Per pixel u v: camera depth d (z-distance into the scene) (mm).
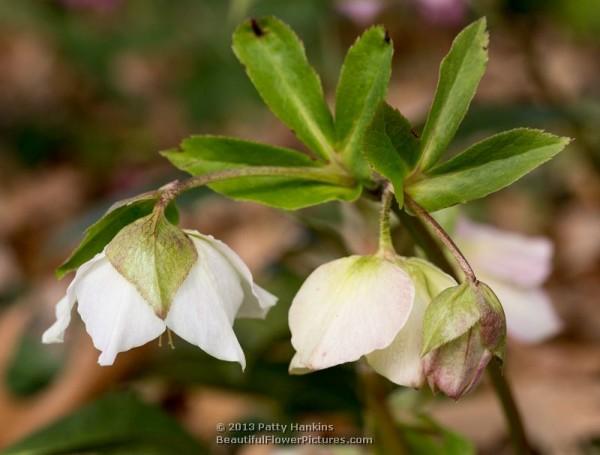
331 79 884
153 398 655
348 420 527
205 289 298
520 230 951
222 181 332
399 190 307
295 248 524
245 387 511
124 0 1270
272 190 333
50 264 1058
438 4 832
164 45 1262
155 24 1252
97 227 309
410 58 1322
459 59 313
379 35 324
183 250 297
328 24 886
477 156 313
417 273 307
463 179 315
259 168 319
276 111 337
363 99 330
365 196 343
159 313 291
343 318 299
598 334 781
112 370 569
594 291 847
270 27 336
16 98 1396
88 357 583
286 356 499
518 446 377
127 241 296
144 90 1412
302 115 336
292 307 308
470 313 290
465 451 397
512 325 431
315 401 502
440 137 315
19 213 1245
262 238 868
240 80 1205
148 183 588
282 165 338
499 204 986
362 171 333
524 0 751
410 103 1213
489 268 430
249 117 1219
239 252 865
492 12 762
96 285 296
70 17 1304
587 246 913
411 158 314
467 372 293
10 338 646
